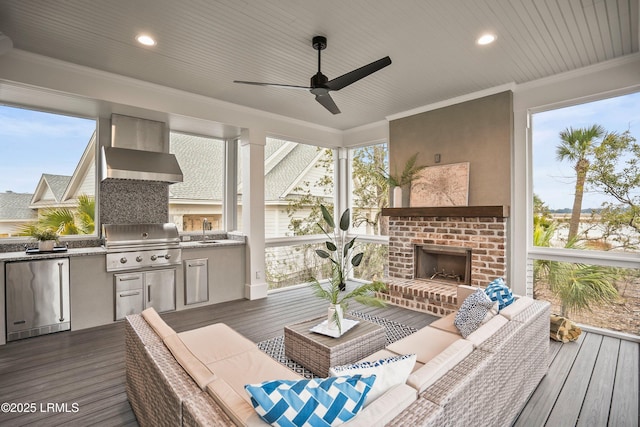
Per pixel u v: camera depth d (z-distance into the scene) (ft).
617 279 10.81
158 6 7.80
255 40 9.39
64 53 10.16
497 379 5.26
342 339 7.84
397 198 15.40
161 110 12.80
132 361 6.42
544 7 7.84
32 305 10.66
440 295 12.55
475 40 9.40
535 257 12.26
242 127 15.28
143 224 13.75
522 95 12.46
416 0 7.57
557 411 6.70
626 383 7.77
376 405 3.54
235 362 6.08
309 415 3.23
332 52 10.11
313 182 19.99
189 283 14.05
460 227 13.42
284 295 16.31
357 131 18.98
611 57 10.43
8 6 7.73
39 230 12.56
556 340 10.26
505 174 12.54
